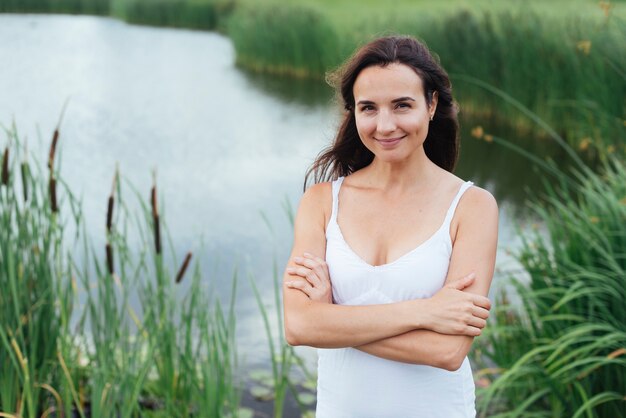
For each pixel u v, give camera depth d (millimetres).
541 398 3373
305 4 17062
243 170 7746
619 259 3193
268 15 15328
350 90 1773
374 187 1851
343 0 17453
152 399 3432
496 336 3650
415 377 1763
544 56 8578
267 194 6906
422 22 11156
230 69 15102
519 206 6457
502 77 9297
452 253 1764
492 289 4477
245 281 4984
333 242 1827
